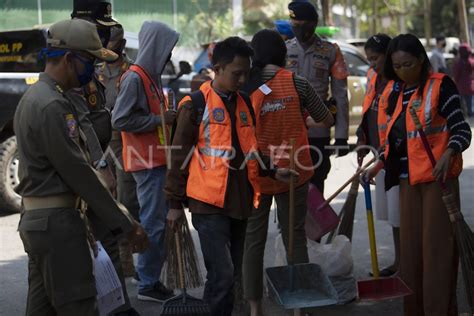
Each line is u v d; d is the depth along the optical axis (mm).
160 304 5414
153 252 5344
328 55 6148
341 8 33188
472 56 19562
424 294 4504
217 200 4059
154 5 22734
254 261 4750
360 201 9062
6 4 19547
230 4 24703
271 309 5293
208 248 4117
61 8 20344
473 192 9500
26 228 3482
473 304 4480
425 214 4477
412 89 4520
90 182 3451
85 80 3594
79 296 3512
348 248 5324
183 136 4117
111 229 3527
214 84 4168
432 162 4391
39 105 3406
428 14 32938
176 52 18219
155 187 5270
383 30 35062
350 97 12617
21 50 9039
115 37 5680
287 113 4727
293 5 6035
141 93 5102
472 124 17625
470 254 4367
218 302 4133
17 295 5770
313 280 4473
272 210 8562
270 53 4742
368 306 5324
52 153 3396
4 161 8422
